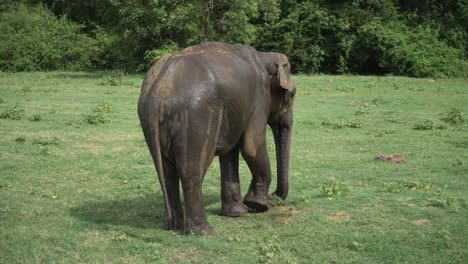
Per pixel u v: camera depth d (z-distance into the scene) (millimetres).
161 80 5844
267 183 7098
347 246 5891
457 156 10820
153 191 8227
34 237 6031
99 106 16109
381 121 15242
